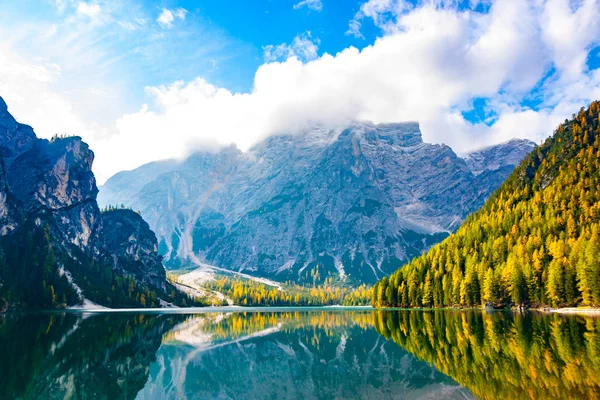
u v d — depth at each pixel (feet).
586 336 223.71
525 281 470.80
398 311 610.24
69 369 186.80
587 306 400.67
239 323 483.92
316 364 207.82
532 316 374.43
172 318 588.09
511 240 558.56
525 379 136.67
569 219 520.83
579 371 143.13
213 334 351.87
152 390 159.63
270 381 173.17
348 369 189.67
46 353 225.97
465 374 154.10
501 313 432.66
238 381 174.19
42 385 156.76
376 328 362.53
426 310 576.20
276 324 460.14
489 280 505.66
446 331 290.15
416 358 200.44
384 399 131.54
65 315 605.73
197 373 191.52
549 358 168.45
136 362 213.87
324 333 343.05
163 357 232.94
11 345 250.78
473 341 233.35
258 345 280.72
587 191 571.28
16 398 138.00
